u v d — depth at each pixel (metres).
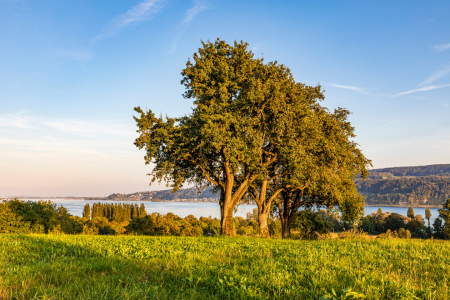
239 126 19.62
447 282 5.61
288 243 13.60
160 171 21.56
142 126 20.08
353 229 26.52
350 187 26.06
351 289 4.70
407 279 5.53
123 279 5.29
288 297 4.54
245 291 4.61
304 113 20.41
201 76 21.19
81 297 3.96
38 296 3.93
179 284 5.16
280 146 20.97
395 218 118.50
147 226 45.53
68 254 8.09
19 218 18.55
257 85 20.23
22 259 6.91
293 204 29.88
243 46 23.66
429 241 14.72
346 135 26.22
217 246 10.98
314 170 20.86
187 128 19.95
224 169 22.83
